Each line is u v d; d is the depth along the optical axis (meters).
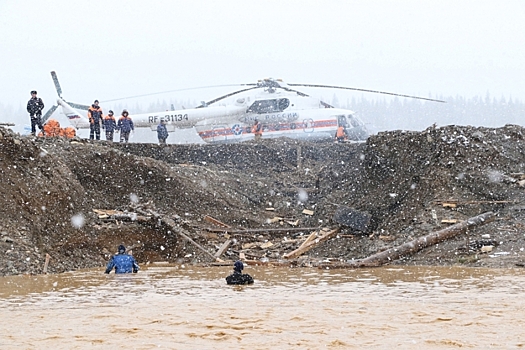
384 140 43.22
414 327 13.12
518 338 11.84
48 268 28.41
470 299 17.53
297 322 13.92
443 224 33.00
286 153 53.28
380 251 32.62
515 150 38.91
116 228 34.34
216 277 26.19
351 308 16.09
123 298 18.92
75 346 11.40
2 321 14.26
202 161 52.00
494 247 29.50
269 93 57.34
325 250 35.53
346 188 44.91
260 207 45.66
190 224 38.41
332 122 56.84
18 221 29.73
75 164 40.22
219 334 12.52
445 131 39.22
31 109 44.12
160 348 11.20
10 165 31.38
